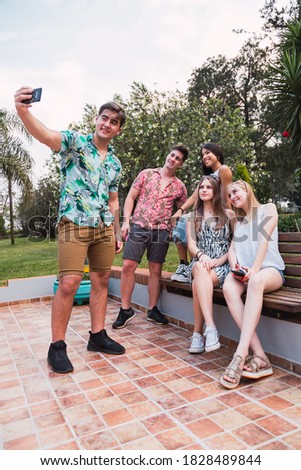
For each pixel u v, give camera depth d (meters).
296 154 7.19
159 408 1.65
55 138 1.99
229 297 2.06
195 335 2.39
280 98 6.79
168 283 2.78
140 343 2.61
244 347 1.88
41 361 2.31
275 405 1.64
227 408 1.63
